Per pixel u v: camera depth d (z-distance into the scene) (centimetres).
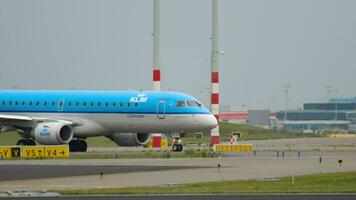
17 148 14925
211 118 16400
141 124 16662
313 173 10894
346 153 16475
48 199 7906
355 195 8162
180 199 7856
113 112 16812
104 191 8556
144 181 9925
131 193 8394
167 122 16412
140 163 12988
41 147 14925
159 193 8394
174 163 12962
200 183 9512
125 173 11025
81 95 17188
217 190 8619
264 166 12219
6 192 8556
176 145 17050
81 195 8244
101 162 13288
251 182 9544
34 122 17050
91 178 10325
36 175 10762
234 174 10831
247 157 14925
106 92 17112
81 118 17050
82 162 13312
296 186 9038
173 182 9788
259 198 7900
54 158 14625
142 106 16600
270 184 9300
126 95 16875
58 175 10750
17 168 11912
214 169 11662
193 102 16500
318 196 8062
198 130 16412
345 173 10550
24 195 8269
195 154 15338
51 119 17088
